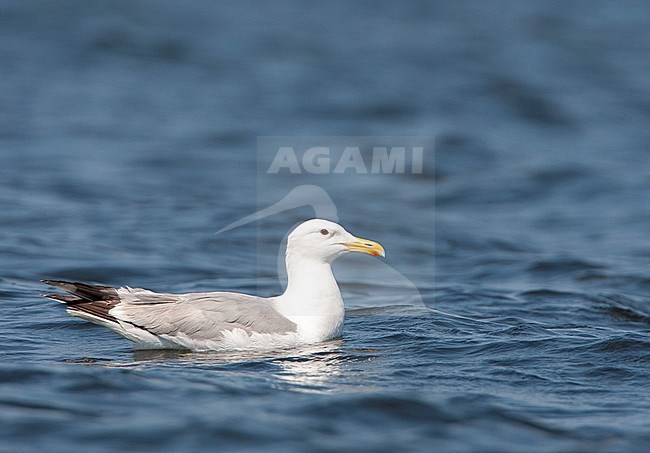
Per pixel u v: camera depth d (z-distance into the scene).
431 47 41.47
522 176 24.64
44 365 9.99
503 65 38.78
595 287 15.48
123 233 18.09
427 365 10.43
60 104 31.20
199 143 27.20
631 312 13.59
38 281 14.66
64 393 8.95
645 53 42.09
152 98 32.94
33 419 8.19
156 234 18.05
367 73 37.25
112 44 39.31
